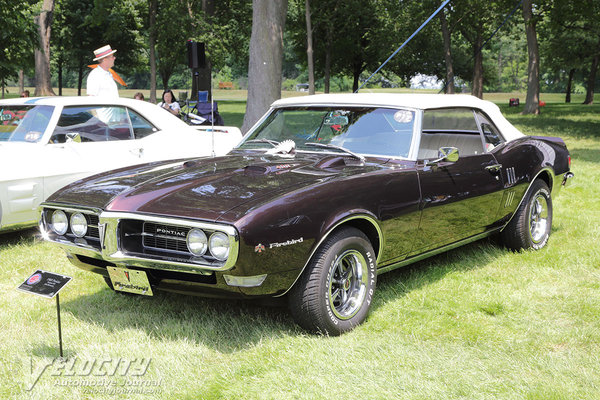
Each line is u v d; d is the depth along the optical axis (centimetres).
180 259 330
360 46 4388
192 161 442
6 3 1777
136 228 346
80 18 3991
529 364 326
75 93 7075
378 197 383
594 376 311
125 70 4706
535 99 3322
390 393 293
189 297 436
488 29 4078
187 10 3312
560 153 584
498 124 532
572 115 3152
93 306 424
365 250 378
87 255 368
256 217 320
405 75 4697
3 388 303
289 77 10775
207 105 1252
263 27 1287
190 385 305
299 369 319
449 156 423
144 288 352
